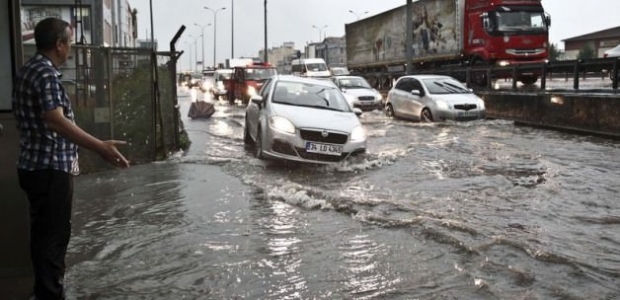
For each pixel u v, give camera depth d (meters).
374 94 24.42
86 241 5.64
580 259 4.96
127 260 5.07
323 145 10.02
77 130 3.57
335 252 5.25
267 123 10.27
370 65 40.31
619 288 4.32
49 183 3.73
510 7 25.45
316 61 47.12
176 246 5.45
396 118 20.53
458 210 6.80
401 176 9.16
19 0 4.11
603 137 14.02
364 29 41.22
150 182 8.56
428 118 18.52
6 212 4.24
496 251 5.16
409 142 13.62
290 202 7.26
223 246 5.44
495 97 19.36
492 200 7.34
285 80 11.78
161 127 10.88
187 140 13.05
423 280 4.54
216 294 4.30
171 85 11.91
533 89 21.12
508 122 17.86
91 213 6.74
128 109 10.29
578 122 15.06
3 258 4.28
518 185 8.27
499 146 12.60
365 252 5.24
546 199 7.37
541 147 12.35
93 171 9.48
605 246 5.37
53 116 3.51
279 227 6.11
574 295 4.18
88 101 9.70
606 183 8.34
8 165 4.18
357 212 6.61
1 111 4.15
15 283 4.26
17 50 4.12
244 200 7.39
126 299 4.21
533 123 16.94
